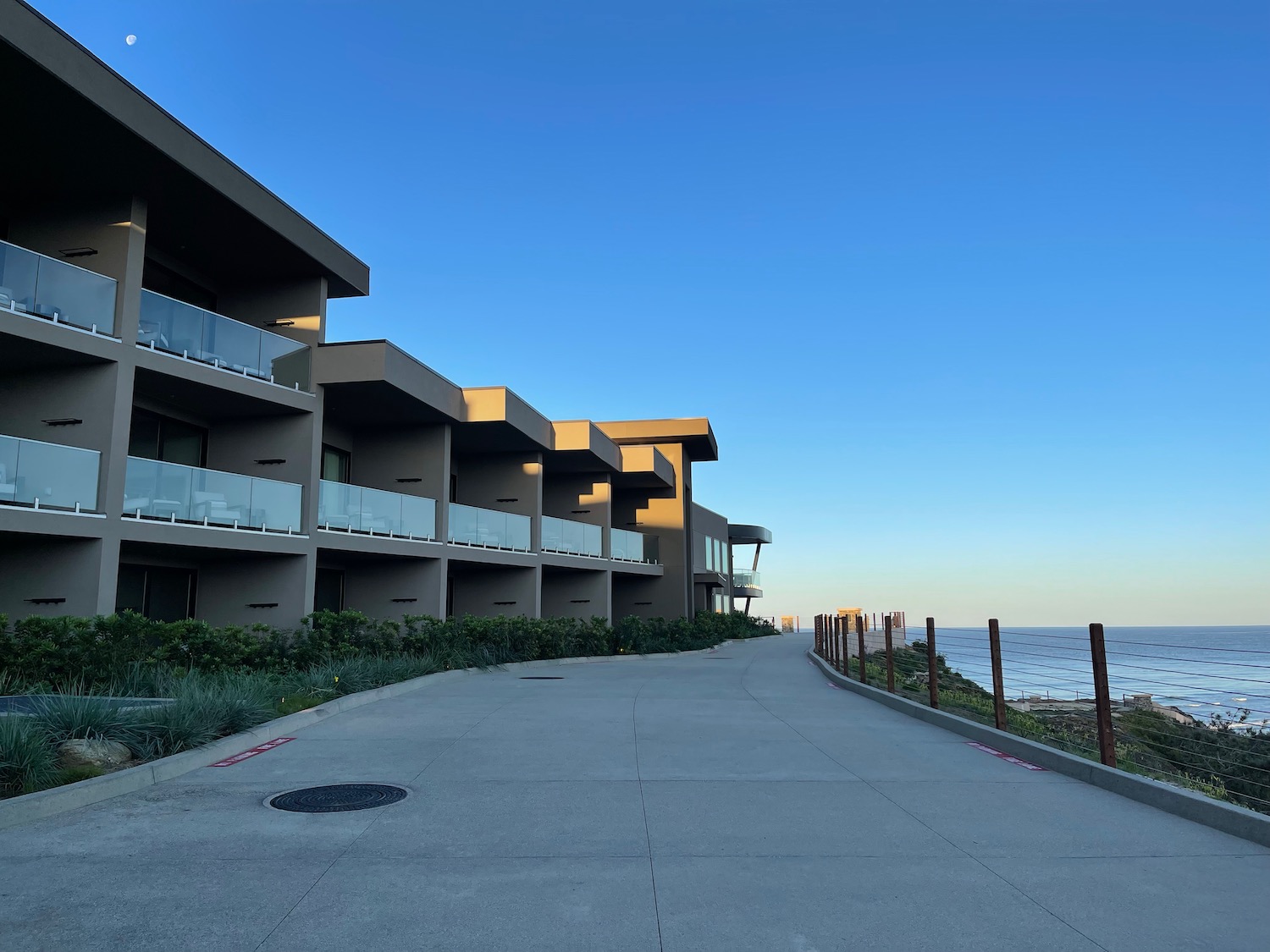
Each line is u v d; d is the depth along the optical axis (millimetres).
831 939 4254
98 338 13172
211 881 4973
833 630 21375
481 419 21172
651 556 33062
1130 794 7195
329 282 18625
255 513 15773
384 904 4652
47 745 7125
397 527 19391
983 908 4676
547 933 4293
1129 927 4418
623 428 34406
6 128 12477
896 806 6883
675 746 9414
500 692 14195
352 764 8266
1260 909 4680
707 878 5133
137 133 12633
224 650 12602
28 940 4125
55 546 12914
